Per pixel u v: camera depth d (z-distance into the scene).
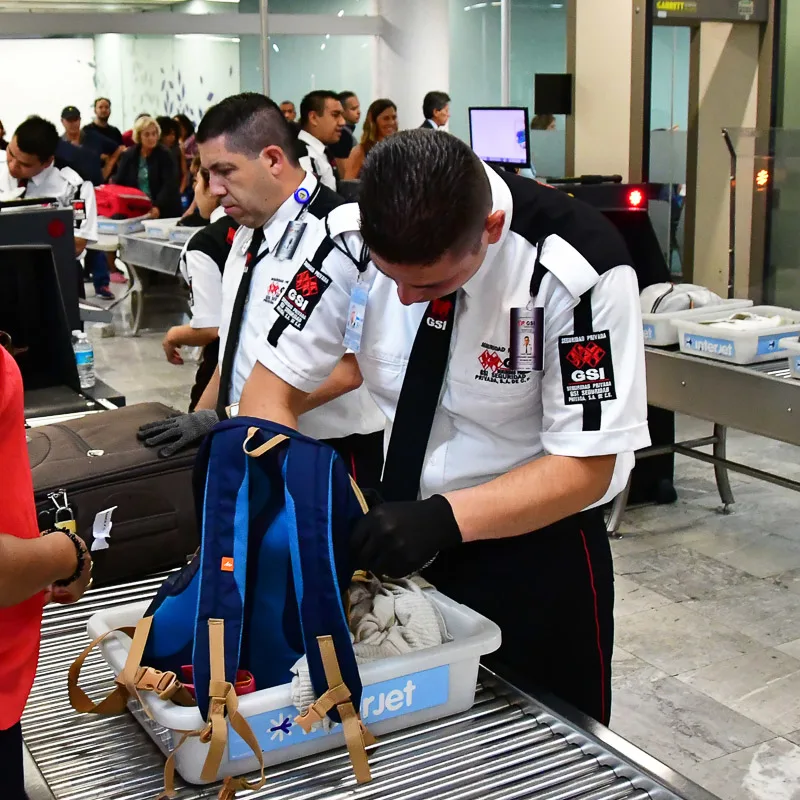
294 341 1.44
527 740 1.17
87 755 1.15
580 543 1.50
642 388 1.29
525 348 1.30
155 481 1.64
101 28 7.99
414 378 1.36
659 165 6.82
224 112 2.07
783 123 6.60
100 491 1.59
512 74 8.44
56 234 2.83
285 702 1.09
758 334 3.15
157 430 1.73
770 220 4.68
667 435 4.29
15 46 8.59
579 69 6.95
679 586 3.63
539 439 1.41
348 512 1.16
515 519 1.23
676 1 6.30
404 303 1.14
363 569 1.21
